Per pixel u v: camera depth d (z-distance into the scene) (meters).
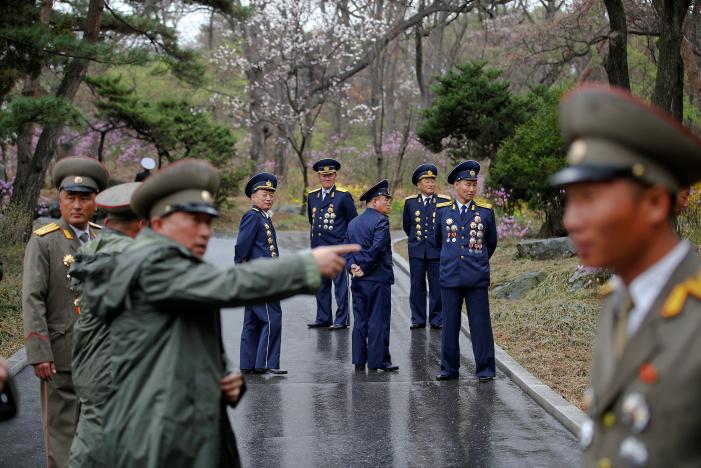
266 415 7.59
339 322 11.77
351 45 32.53
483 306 8.70
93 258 4.06
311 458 6.46
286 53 30.50
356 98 45.00
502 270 13.95
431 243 11.75
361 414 7.61
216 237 22.61
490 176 17.22
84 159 5.91
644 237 2.41
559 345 9.87
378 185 9.14
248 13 23.98
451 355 8.77
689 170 2.39
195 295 3.46
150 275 3.50
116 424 3.52
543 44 26.77
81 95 34.09
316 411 7.70
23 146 19.36
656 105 10.84
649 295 2.41
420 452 6.58
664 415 2.27
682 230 13.17
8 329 10.51
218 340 3.74
